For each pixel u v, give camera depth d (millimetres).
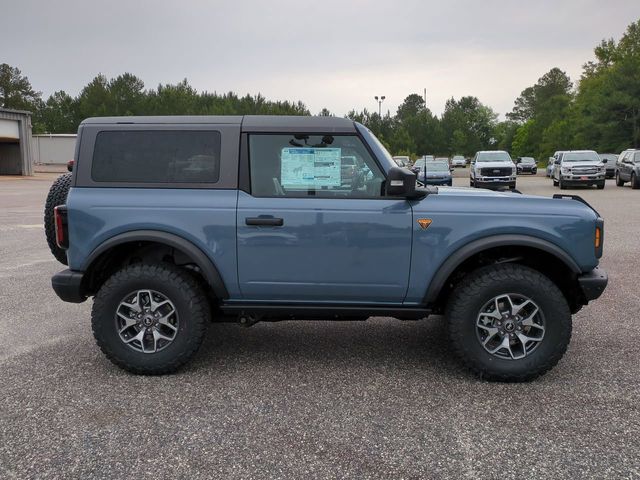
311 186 4305
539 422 3562
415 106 122312
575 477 2949
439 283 4203
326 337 5352
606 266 8438
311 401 3889
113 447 3264
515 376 4160
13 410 3746
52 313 6141
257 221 4215
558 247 4188
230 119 4371
